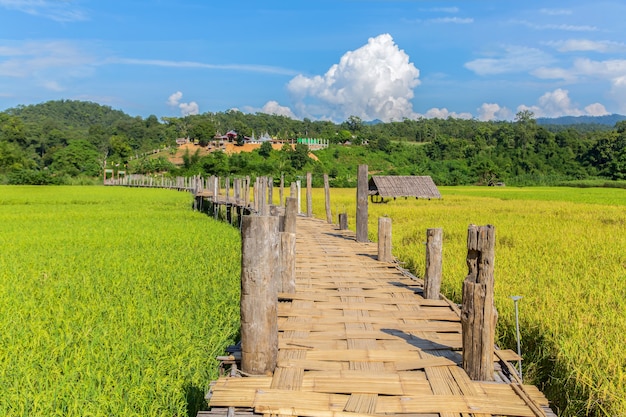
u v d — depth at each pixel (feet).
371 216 71.00
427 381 12.87
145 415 12.76
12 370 14.71
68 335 17.49
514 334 19.49
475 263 13.43
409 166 258.78
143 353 16.20
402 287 23.54
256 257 13.29
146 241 41.57
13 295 22.88
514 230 50.01
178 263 31.17
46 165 279.90
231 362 14.25
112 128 366.43
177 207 83.51
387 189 98.22
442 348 15.21
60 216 64.59
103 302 22.07
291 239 22.38
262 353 13.28
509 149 281.74
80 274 27.99
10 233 46.26
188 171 196.44
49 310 21.17
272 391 12.19
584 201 106.42
